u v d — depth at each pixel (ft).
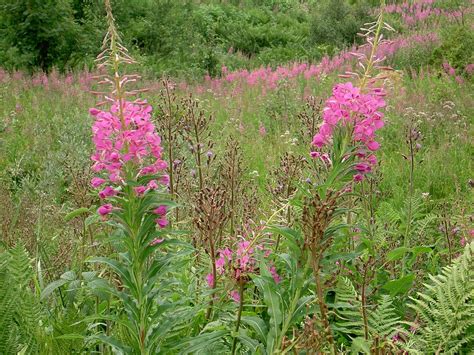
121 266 8.68
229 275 9.69
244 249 10.23
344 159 9.08
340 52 57.82
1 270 9.21
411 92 36.78
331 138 9.29
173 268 8.59
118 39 8.43
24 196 18.38
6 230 15.08
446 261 13.82
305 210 7.77
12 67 49.60
